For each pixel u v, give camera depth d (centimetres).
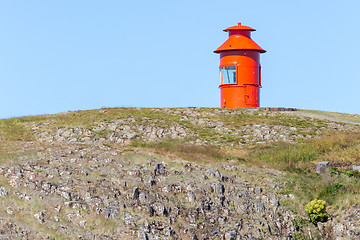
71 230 5316
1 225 5128
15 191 5731
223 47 11850
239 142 9000
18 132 9238
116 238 5309
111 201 5794
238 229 5784
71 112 10844
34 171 6178
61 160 6581
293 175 7238
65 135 9069
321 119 10556
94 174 6297
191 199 6112
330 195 6612
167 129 9544
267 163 7750
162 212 5794
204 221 5838
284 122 10106
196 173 6706
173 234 5519
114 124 9688
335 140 8588
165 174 6612
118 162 6700
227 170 7056
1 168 6162
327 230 6088
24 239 5016
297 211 6362
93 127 9506
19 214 5378
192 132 9469
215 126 9844
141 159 6838
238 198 6316
